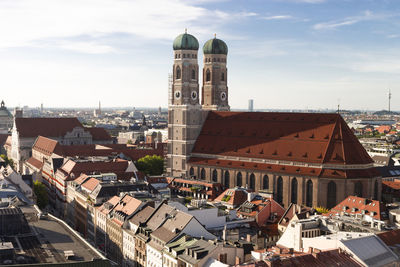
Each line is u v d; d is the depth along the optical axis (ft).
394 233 420.36
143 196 613.93
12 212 473.67
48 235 471.62
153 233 485.97
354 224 473.67
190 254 418.92
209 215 541.34
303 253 404.36
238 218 589.73
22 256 401.29
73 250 428.56
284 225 556.51
